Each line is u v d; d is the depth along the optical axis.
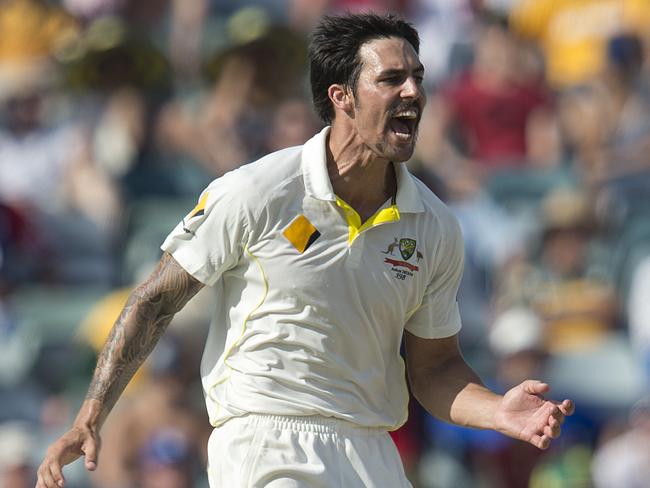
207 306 30.80
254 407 16.00
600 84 44.75
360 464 16.20
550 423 15.68
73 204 39.59
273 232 15.80
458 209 39.91
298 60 40.88
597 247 38.97
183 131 40.94
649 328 36.25
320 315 15.92
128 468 29.36
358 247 15.90
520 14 47.00
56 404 33.66
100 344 33.84
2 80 42.25
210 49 45.47
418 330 17.00
